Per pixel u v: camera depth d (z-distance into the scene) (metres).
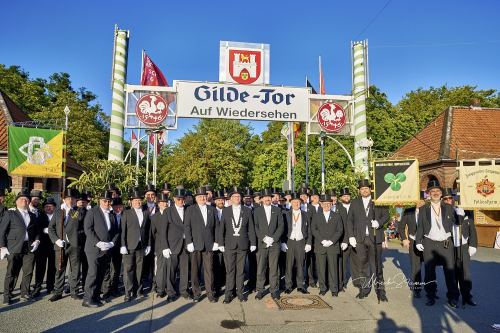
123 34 15.91
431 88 41.56
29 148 11.84
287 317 6.32
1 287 8.29
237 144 49.22
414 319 6.26
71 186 11.05
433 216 7.27
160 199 8.40
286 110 16.27
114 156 15.32
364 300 7.44
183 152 42.00
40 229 7.60
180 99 15.73
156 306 6.92
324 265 7.94
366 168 16.58
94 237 7.05
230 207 7.55
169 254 7.33
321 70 19.12
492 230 16.17
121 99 15.58
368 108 32.09
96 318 6.18
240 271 7.38
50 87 45.06
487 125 22.42
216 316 6.33
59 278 7.38
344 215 8.24
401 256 13.56
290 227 8.07
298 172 28.83
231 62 16.14
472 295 7.45
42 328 5.67
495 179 14.66
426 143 23.22
